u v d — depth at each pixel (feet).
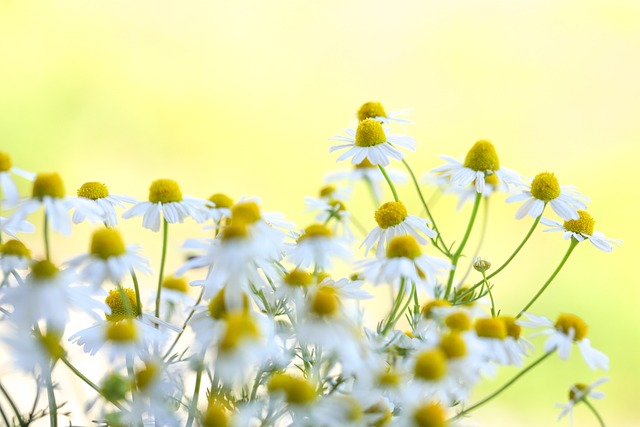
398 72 5.86
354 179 2.00
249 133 5.30
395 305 1.63
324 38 6.16
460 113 5.37
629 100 5.36
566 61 5.75
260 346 1.51
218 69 5.78
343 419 1.52
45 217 1.59
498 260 3.81
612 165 4.75
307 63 5.98
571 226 1.77
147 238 3.74
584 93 5.43
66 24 5.84
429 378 1.54
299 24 6.36
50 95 5.18
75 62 5.51
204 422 1.52
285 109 5.50
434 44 6.06
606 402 3.04
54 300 1.55
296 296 1.61
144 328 1.59
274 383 1.53
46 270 1.55
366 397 1.53
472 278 2.97
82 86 5.35
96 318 1.55
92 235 1.59
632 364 3.27
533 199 1.79
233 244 1.56
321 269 1.67
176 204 1.71
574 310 3.54
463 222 4.06
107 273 1.57
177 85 5.58
